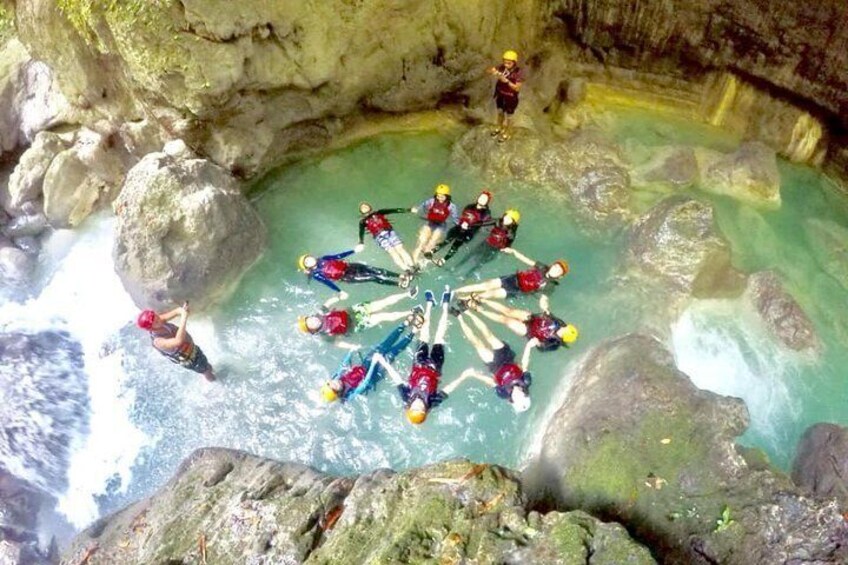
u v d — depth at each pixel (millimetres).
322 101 9750
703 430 6480
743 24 8930
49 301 9562
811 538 5562
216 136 9164
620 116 10531
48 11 8250
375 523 5531
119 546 6531
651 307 8508
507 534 5020
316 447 7875
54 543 7621
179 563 5855
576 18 10039
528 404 7566
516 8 9984
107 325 9188
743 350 8305
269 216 9781
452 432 7867
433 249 9039
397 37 9469
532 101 10508
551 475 6590
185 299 8641
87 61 8719
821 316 8594
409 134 10703
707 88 9977
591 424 6742
